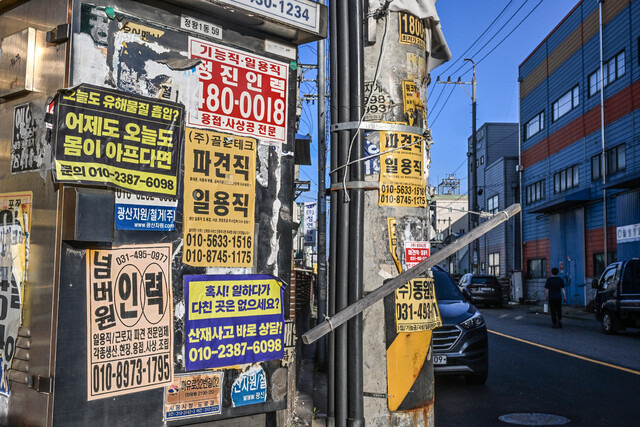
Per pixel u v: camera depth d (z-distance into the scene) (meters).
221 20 2.83
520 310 28.62
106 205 2.38
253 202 2.92
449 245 3.27
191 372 2.68
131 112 2.52
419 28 4.15
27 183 2.47
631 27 22.91
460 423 6.20
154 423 2.55
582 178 27.64
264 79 2.99
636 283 15.03
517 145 45.31
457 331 8.15
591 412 6.61
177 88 2.67
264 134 2.99
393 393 3.80
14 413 2.44
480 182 47.44
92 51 2.41
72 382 2.32
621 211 22.98
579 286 27.73
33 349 2.37
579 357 10.97
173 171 2.64
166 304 2.60
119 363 2.45
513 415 6.52
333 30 3.85
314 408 6.27
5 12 2.69
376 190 3.91
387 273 3.89
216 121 2.80
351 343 3.61
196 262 2.71
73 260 2.35
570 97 29.16
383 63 3.99
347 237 3.71
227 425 2.84
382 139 3.92
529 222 34.94
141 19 2.56
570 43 29.08
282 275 3.04
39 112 2.43
